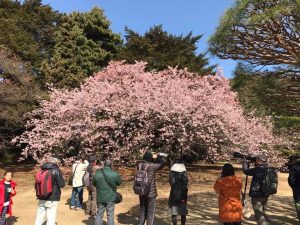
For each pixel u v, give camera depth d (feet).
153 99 48.75
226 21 17.79
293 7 16.30
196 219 27.94
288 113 25.17
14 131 65.57
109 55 92.38
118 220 27.73
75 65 84.17
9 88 57.47
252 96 25.59
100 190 21.86
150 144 50.26
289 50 18.95
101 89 52.24
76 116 50.49
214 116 46.65
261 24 17.98
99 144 50.31
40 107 63.05
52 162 22.70
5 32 77.82
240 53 20.54
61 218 27.84
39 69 81.41
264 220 21.08
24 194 39.83
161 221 27.30
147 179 22.52
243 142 50.01
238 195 19.40
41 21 92.22
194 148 56.29
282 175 62.64
